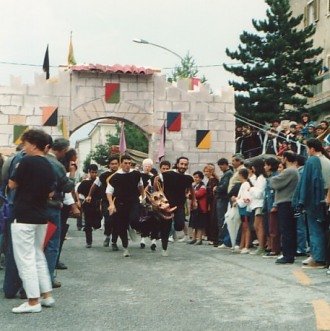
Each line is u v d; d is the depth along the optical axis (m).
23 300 7.99
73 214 10.60
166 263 11.92
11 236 7.50
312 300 7.80
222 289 8.78
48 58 28.80
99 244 16.14
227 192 15.18
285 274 10.13
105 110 25.48
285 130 21.84
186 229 17.77
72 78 25.25
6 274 8.09
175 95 26.05
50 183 7.39
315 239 10.84
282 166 12.84
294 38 32.66
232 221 14.02
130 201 13.19
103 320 6.83
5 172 9.29
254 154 23.02
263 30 33.28
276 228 12.81
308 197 10.75
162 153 25.44
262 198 13.22
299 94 34.12
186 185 13.41
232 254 13.54
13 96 24.81
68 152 9.69
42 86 25.03
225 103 26.28
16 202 7.31
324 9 35.28
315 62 32.56
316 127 18.80
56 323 6.71
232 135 26.27
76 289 8.91
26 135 7.49
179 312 7.22
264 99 31.80
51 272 8.84
